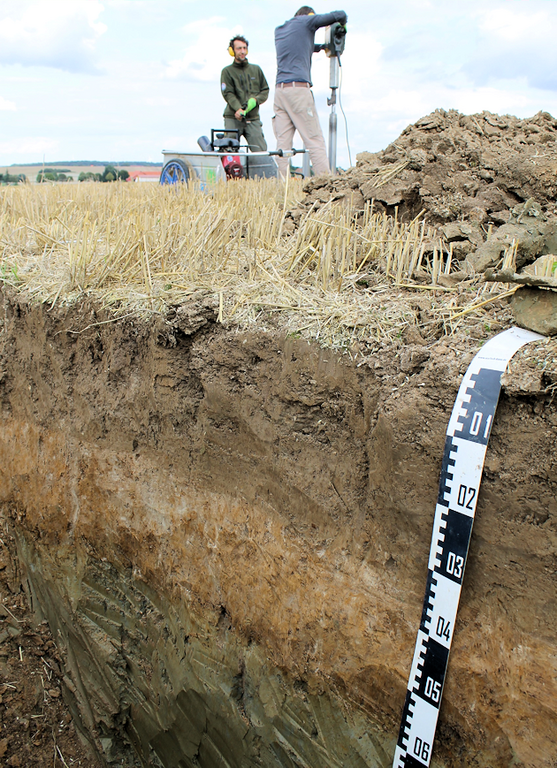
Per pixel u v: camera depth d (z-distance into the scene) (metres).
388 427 2.05
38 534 3.74
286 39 6.62
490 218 2.99
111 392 3.23
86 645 3.48
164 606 3.10
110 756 3.43
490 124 3.50
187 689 2.98
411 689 2.04
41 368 3.59
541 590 1.81
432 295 2.51
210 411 2.76
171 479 3.03
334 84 6.21
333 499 2.38
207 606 2.87
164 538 3.06
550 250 2.62
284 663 2.51
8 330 3.78
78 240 4.02
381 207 3.46
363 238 2.86
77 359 3.40
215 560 2.83
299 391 2.39
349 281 2.74
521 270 2.60
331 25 6.05
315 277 2.83
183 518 2.97
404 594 2.14
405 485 2.04
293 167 7.94
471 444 1.83
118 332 3.11
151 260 3.31
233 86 8.77
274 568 2.57
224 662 2.79
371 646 2.21
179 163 8.32
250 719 2.69
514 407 1.81
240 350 2.60
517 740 1.85
